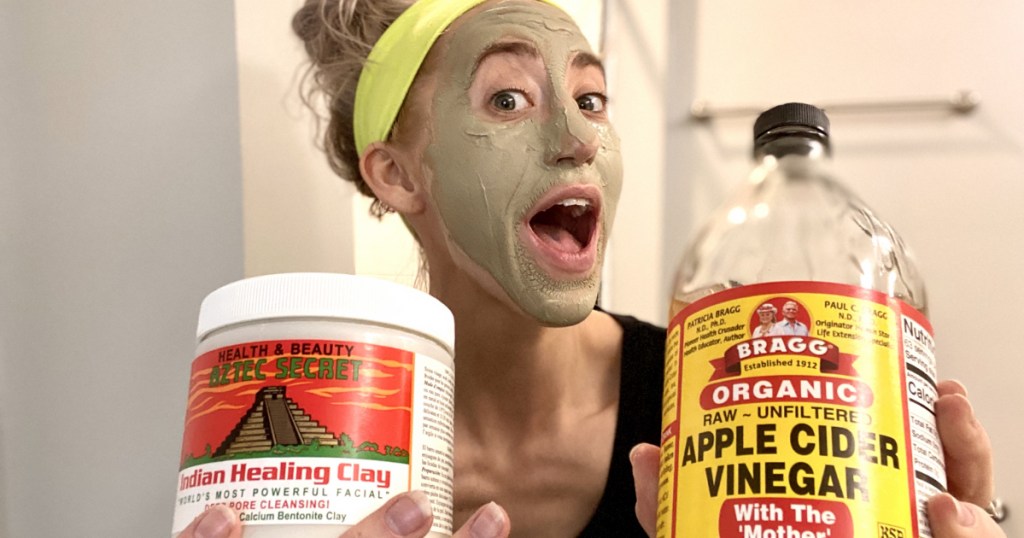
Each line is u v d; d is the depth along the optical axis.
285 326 0.35
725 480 0.31
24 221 0.79
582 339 0.68
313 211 0.81
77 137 0.79
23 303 0.77
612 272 1.24
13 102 0.80
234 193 0.76
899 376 0.32
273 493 0.33
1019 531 1.10
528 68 0.56
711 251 0.61
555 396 0.64
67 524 0.73
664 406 0.36
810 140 0.39
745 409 0.32
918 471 0.32
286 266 0.79
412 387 0.36
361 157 0.63
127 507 0.72
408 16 0.61
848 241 0.54
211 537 0.32
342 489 0.33
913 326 0.34
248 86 0.78
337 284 0.35
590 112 0.58
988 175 1.19
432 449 0.36
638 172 1.27
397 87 0.60
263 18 0.80
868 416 0.31
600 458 0.63
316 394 0.34
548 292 0.53
